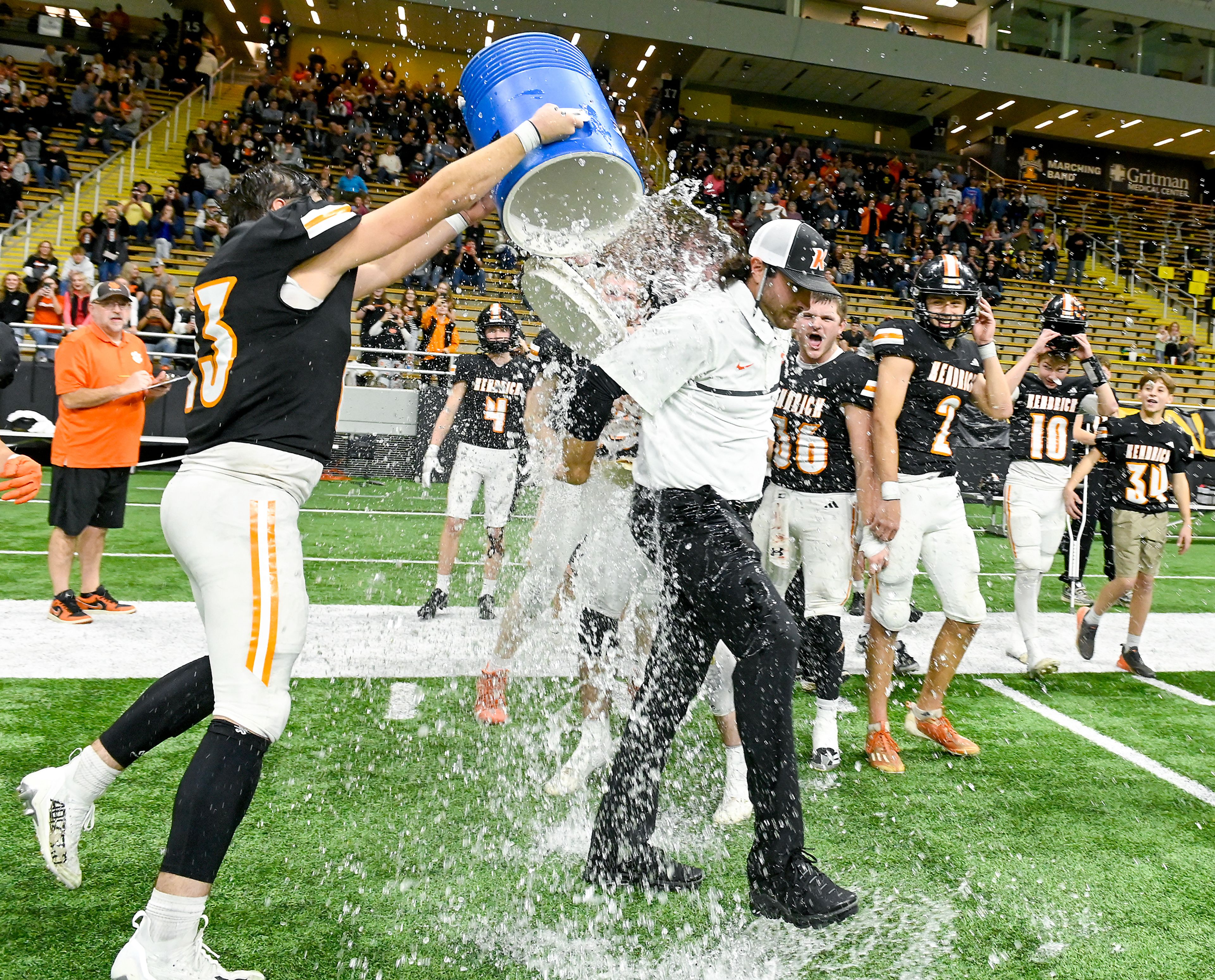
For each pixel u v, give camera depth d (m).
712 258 2.48
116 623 4.73
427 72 23.88
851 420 3.41
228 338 1.87
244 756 1.81
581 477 2.45
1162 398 4.84
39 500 8.27
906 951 2.26
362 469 10.91
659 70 23.75
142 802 2.82
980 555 8.59
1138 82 23.66
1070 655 5.30
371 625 4.95
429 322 12.20
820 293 2.34
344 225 1.88
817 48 22.20
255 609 1.83
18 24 20.88
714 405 2.30
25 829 2.62
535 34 2.29
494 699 3.58
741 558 2.26
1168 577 8.03
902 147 26.81
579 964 2.14
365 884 2.44
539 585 3.37
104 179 16.69
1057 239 23.36
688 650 2.43
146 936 1.77
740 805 2.90
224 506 1.85
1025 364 4.67
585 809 2.91
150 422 10.22
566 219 2.32
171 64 19.78
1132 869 2.75
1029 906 2.51
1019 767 3.53
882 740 3.47
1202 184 27.77
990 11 23.52
